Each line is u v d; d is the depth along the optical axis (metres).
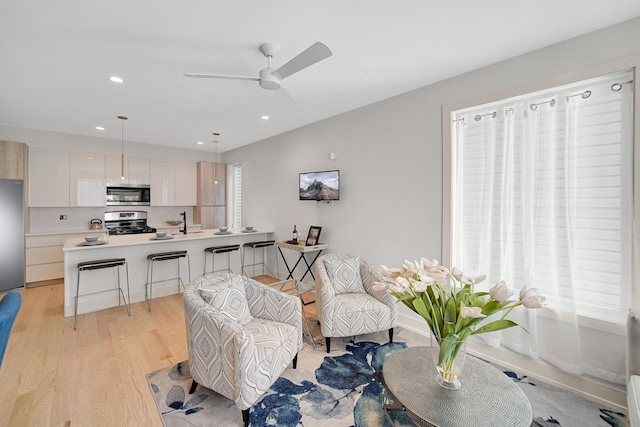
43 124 4.21
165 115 3.79
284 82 2.79
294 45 2.12
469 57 2.31
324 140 4.00
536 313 2.22
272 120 4.05
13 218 4.12
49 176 4.59
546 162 2.22
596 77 1.96
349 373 2.25
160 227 5.82
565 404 1.94
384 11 1.75
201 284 2.21
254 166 5.53
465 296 1.37
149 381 2.14
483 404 1.32
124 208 5.62
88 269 3.20
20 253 4.19
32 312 3.42
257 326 2.11
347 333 2.55
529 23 1.87
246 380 1.66
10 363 2.35
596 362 1.99
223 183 6.48
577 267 2.12
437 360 1.44
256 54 2.25
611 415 1.84
